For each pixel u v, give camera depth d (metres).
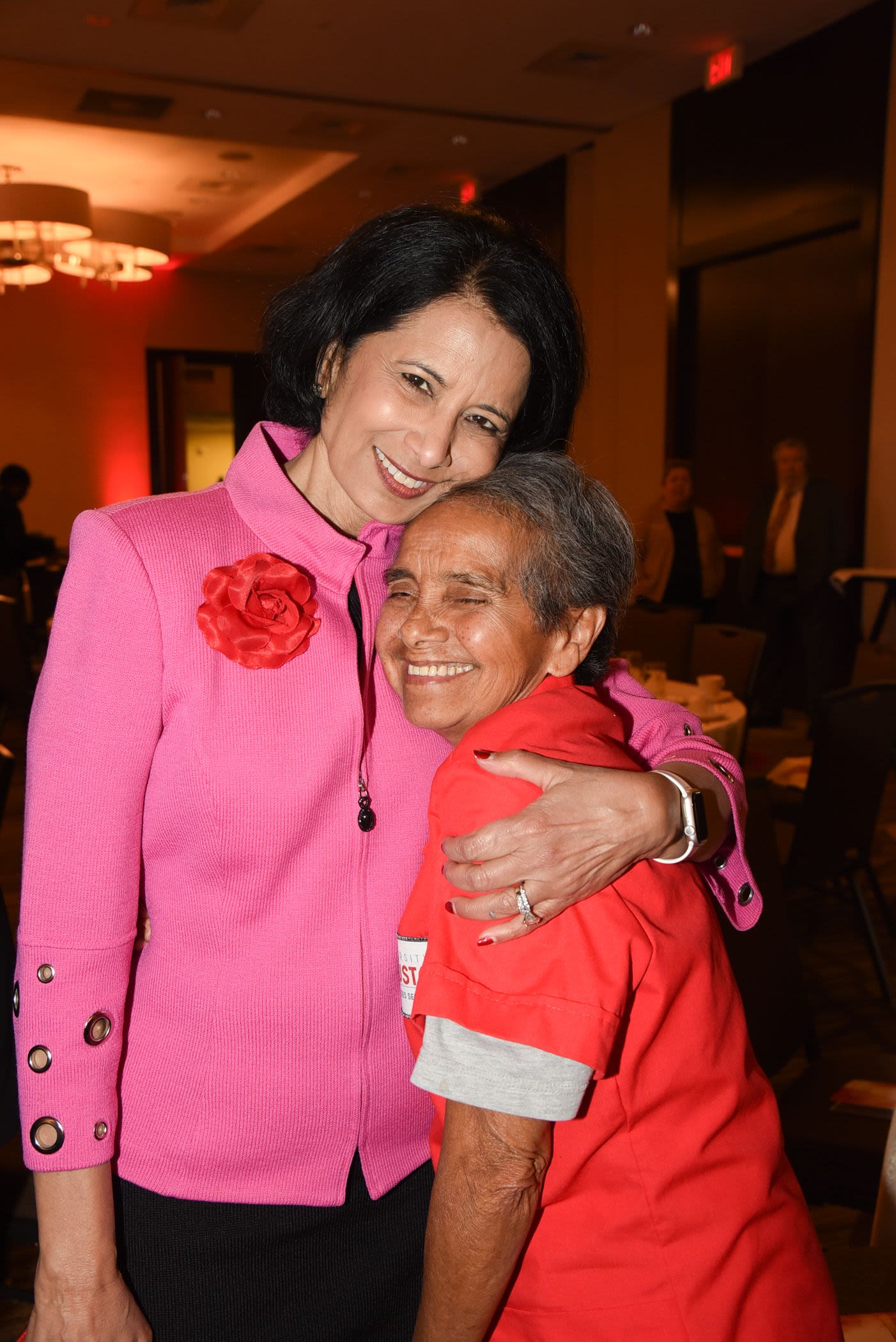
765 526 6.48
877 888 3.50
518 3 5.78
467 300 0.92
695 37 6.35
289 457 1.12
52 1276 0.94
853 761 3.10
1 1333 1.99
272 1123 0.99
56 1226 0.94
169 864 0.98
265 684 0.95
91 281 12.72
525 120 7.75
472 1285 0.83
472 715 0.96
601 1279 0.87
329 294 0.98
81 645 0.92
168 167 9.19
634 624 4.88
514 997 0.80
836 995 3.30
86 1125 0.93
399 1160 1.06
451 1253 0.83
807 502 6.23
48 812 0.92
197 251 12.15
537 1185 0.82
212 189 9.93
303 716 0.96
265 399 1.10
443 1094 0.81
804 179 6.55
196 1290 1.00
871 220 6.13
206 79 6.83
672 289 7.80
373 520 1.04
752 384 7.42
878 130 6.03
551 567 0.94
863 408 6.32
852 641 6.33
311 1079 0.99
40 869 0.93
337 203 9.84
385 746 1.01
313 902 0.98
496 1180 0.81
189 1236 0.99
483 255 0.92
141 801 0.95
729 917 1.17
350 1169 1.03
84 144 8.50
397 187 9.35
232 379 13.62
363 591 1.03
